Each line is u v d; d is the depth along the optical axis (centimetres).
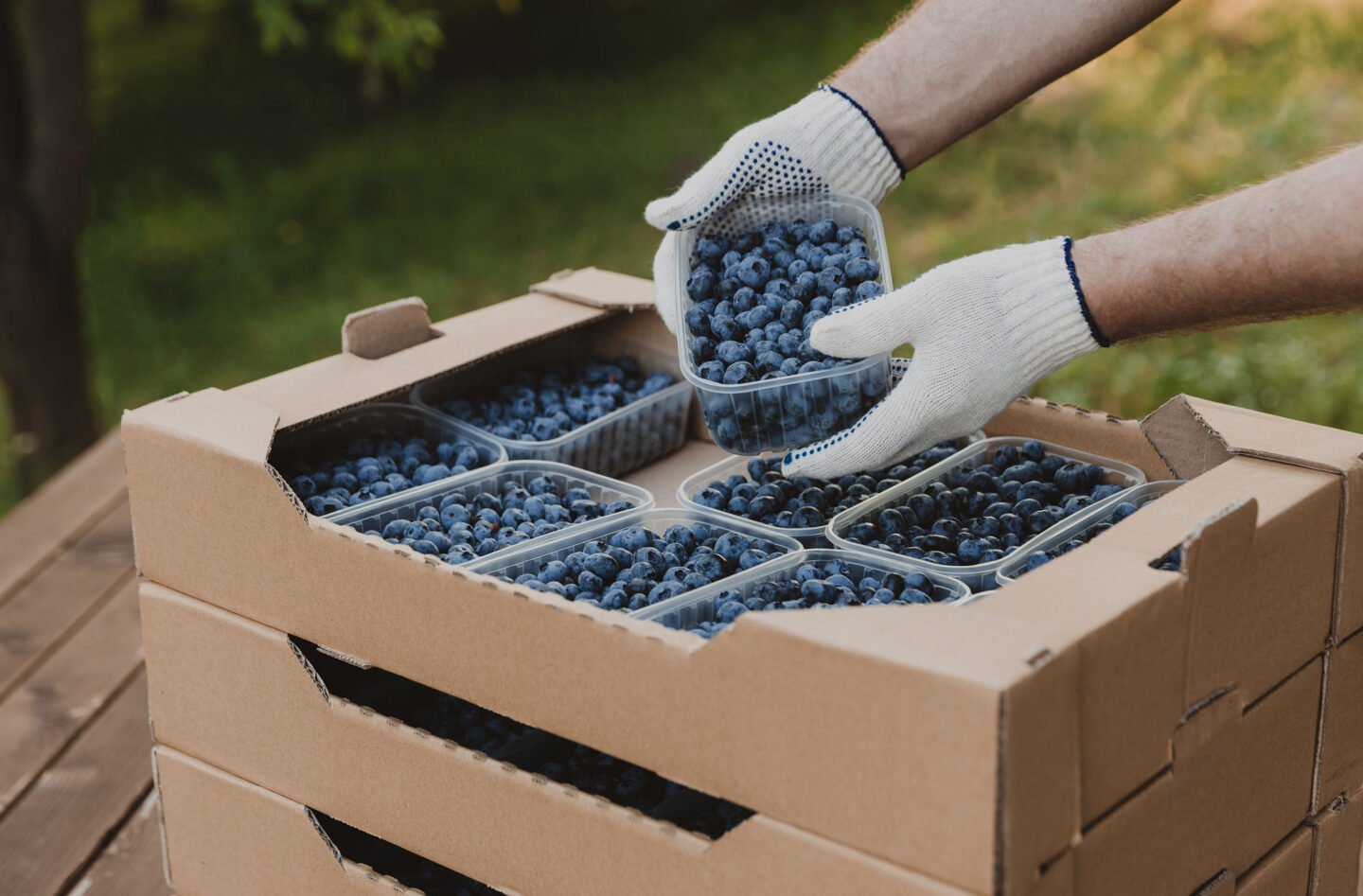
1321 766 147
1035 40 180
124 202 827
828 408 162
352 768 151
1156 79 690
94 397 538
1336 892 155
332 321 654
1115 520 159
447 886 168
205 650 162
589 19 1098
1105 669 112
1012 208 613
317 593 150
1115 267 153
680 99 907
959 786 105
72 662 256
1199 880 132
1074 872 113
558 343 224
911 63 184
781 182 183
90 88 498
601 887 132
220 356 648
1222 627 126
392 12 671
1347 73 650
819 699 112
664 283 182
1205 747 127
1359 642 148
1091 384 430
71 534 304
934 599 150
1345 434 150
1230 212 145
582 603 129
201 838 171
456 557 160
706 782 122
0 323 512
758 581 153
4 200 499
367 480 184
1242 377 419
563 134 866
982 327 157
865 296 168
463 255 714
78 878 205
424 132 902
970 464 183
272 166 873
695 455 213
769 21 1052
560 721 132
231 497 154
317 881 159
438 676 142
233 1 1146
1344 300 139
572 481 185
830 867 114
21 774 226
